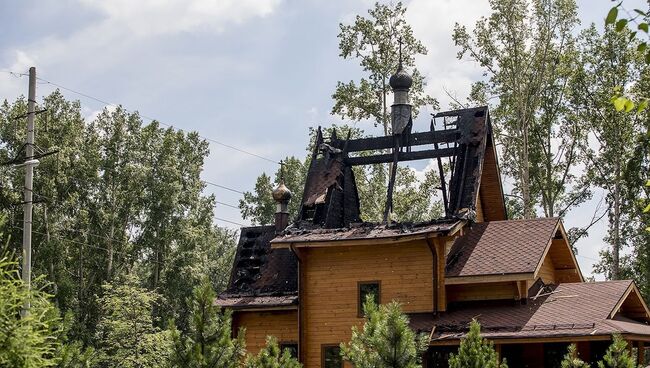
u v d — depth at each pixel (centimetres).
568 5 6366
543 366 4022
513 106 6531
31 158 3838
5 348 1714
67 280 7606
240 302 4528
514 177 6719
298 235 4278
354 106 6450
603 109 6444
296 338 4456
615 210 6425
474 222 4359
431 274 4047
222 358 2970
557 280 4603
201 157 9081
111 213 8112
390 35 6444
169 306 8119
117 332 6531
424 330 3884
